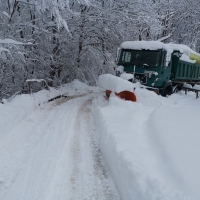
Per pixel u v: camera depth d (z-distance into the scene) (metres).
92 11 13.42
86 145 5.50
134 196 3.14
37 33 11.84
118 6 13.91
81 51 16.53
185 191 2.99
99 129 6.23
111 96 8.68
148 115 7.17
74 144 5.52
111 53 16.52
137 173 3.44
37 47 12.52
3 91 10.34
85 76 19.73
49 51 13.52
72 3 13.27
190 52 13.48
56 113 8.48
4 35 9.19
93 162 4.65
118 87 8.29
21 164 4.48
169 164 3.77
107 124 5.84
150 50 9.95
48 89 12.03
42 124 7.04
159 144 4.62
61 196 3.56
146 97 8.93
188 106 8.67
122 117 6.61
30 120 7.32
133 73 9.96
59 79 15.91
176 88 12.56
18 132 6.23
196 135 4.96
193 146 4.36
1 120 5.98
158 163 3.93
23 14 11.52
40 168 4.32
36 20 11.74
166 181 3.33
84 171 4.29
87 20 13.69
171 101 9.67
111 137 4.95
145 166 3.73
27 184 3.83
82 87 15.93
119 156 4.09
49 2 8.55
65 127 6.76
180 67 12.09
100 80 9.88
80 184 3.88
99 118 6.84
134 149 4.39
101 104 9.06
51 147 5.27
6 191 3.65
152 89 9.61
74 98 12.04
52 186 3.79
